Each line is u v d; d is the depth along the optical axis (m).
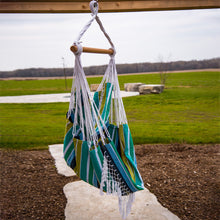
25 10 2.63
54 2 2.65
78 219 2.28
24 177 3.31
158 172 3.40
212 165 3.64
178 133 5.54
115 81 1.91
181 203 2.56
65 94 11.84
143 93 8.82
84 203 2.59
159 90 8.39
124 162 1.84
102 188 1.64
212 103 7.64
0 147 4.83
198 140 5.10
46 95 11.62
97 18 1.66
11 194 2.81
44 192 2.87
